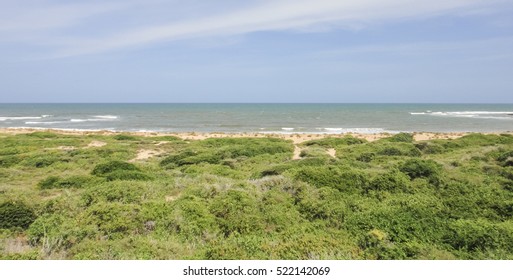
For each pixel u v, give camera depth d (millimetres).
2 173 18328
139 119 86625
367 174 12312
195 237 7961
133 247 7184
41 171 19797
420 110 146000
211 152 25078
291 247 6719
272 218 8734
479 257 6520
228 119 87000
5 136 41312
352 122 76812
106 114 111000
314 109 157750
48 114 108312
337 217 8828
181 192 11930
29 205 9648
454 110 147750
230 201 9383
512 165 16078
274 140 36562
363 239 7250
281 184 11312
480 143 30062
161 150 31922
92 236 7789
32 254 6617
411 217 8211
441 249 6883
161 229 8273
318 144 32812
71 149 30281
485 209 9320
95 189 11336
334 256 6426
